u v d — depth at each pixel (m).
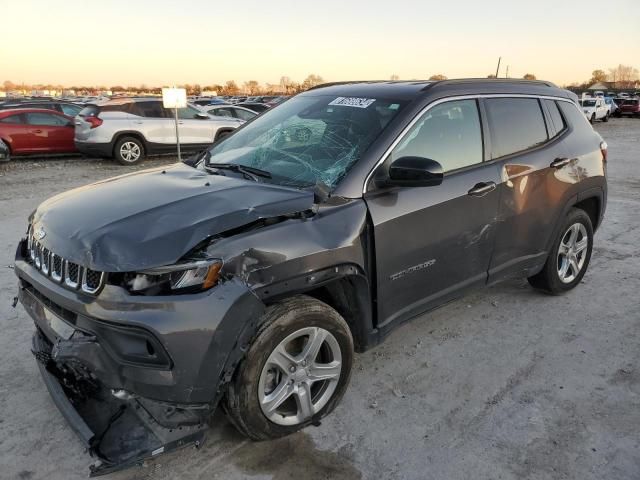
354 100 3.52
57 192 9.34
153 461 2.64
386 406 3.10
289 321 2.57
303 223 2.66
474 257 3.58
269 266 2.48
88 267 2.32
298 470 2.60
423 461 2.66
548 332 4.02
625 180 10.52
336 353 2.85
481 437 2.84
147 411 2.48
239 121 15.07
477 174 3.49
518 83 4.08
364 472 2.59
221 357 2.35
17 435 2.84
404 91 3.44
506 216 3.71
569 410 3.08
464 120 3.52
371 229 2.91
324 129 3.36
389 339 3.90
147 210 2.58
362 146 3.08
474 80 3.75
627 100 37.50
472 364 3.57
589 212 4.80
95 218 2.58
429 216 3.18
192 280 2.29
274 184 3.05
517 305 4.48
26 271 2.76
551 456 2.70
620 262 5.55
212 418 2.97
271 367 2.64
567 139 4.28
